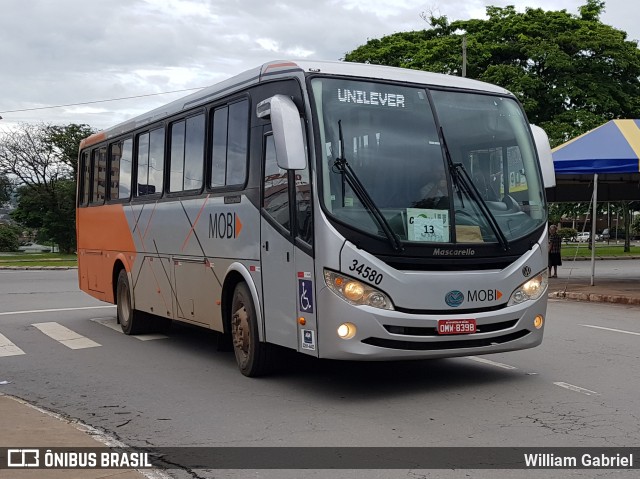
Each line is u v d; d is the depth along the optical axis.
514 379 8.39
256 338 8.54
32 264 43.44
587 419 6.65
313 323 7.32
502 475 5.21
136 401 7.87
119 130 13.35
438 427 6.47
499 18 39.50
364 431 6.41
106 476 5.26
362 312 7.04
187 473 5.46
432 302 7.26
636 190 24.33
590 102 35.50
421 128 7.75
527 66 38.16
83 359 10.58
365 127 7.54
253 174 8.51
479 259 7.53
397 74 8.01
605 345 10.77
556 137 34.31
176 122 10.91
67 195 67.81
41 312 16.72
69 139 68.12
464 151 7.88
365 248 7.11
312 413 7.09
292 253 7.65
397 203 7.35
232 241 8.95
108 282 13.86
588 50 37.41
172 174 10.96
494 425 6.50
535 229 8.00
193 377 9.05
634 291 19.11
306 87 7.53
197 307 10.03
